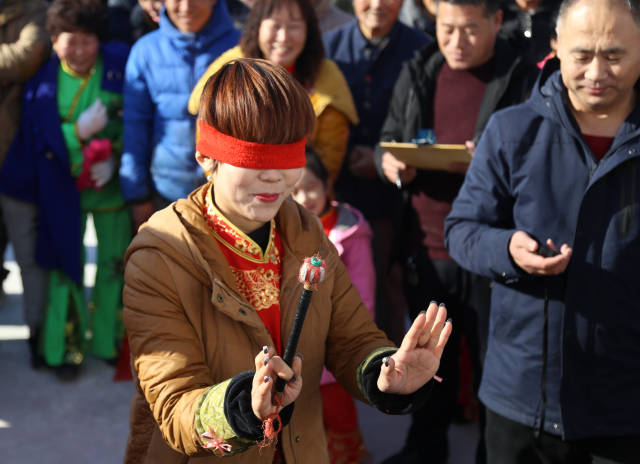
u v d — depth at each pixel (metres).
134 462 1.65
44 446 3.38
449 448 3.39
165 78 3.64
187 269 1.47
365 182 3.85
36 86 3.80
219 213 1.53
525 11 3.23
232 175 1.37
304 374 1.58
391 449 3.41
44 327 4.01
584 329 2.08
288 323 1.55
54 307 3.98
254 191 1.38
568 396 2.11
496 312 2.25
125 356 4.11
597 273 2.06
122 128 3.89
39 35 3.78
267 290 1.56
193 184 3.69
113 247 4.04
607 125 2.10
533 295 2.15
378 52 3.84
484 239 2.20
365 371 1.53
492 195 2.27
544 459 2.22
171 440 1.40
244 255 1.54
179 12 3.53
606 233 2.05
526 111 2.20
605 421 2.09
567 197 2.12
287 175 1.38
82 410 3.71
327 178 3.13
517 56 3.02
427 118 3.18
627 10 1.89
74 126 3.79
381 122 3.81
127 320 1.49
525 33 3.06
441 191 3.10
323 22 4.79
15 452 3.33
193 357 1.45
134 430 1.63
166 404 1.41
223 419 1.29
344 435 3.08
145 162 3.79
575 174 2.11
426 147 2.87
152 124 3.79
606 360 2.08
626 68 1.93
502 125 2.22
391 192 3.86
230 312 1.46
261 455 1.54
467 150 2.80
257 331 1.48
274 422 1.27
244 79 1.36
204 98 1.39
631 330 2.07
